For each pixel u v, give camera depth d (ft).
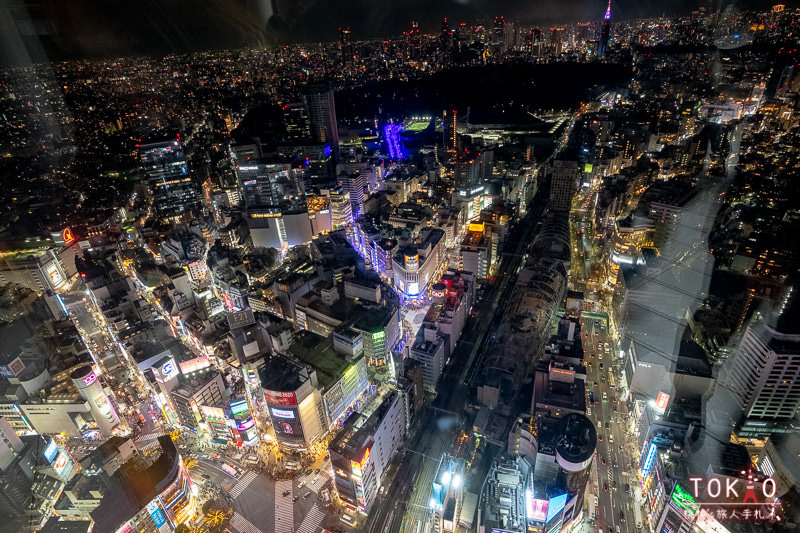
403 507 541.75
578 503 472.44
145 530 474.08
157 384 654.94
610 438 604.90
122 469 506.07
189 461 603.26
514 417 618.44
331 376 652.07
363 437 525.34
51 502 508.94
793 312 508.94
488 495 499.92
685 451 475.31
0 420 526.16
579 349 640.99
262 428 649.61
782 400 499.10
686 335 623.77
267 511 538.47
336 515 532.32
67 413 625.82
